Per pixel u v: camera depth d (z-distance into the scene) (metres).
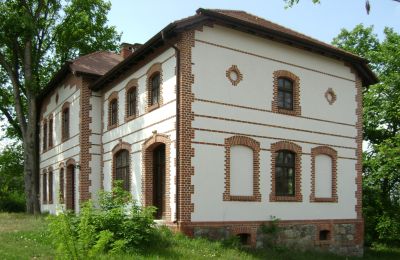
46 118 30.97
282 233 17.42
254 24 16.97
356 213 20.19
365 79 21.64
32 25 25.64
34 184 27.66
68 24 30.34
